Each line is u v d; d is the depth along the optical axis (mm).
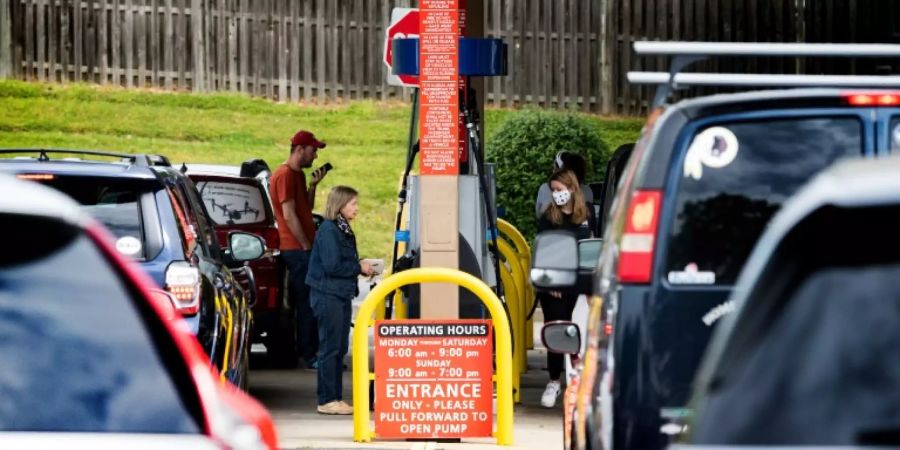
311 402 49312
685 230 21297
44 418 13398
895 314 10758
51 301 13664
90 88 99438
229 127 99375
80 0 99188
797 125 21391
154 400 13547
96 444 13094
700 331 21125
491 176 49781
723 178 21359
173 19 100000
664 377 21109
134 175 32938
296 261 57250
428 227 41906
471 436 39250
